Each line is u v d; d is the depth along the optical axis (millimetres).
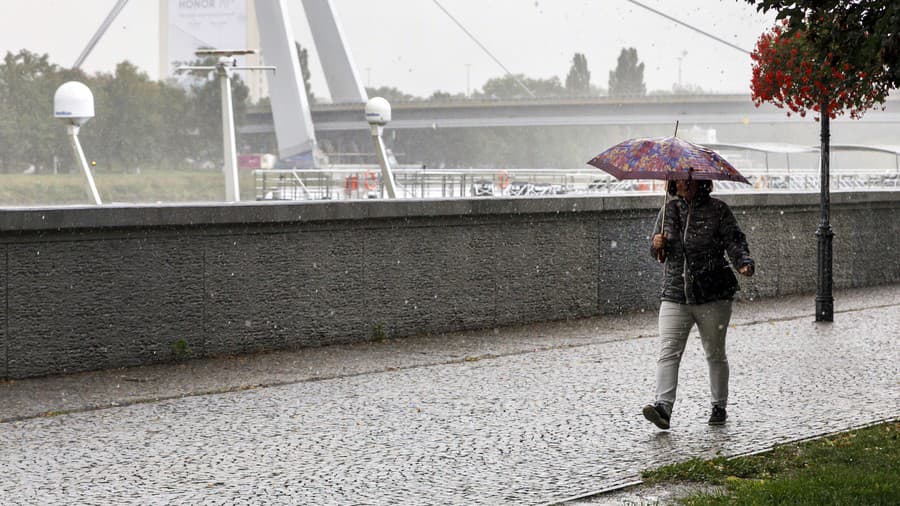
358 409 9914
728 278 9273
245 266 13039
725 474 7664
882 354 13109
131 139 137125
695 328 15102
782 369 12055
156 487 7332
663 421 9039
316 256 13695
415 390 10852
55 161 134375
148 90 138750
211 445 8523
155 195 125562
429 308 14922
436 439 8766
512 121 138750
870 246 22375
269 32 96750
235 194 35375
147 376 11555
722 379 9352
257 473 7707
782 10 8219
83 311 11750
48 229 11305
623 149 9211
